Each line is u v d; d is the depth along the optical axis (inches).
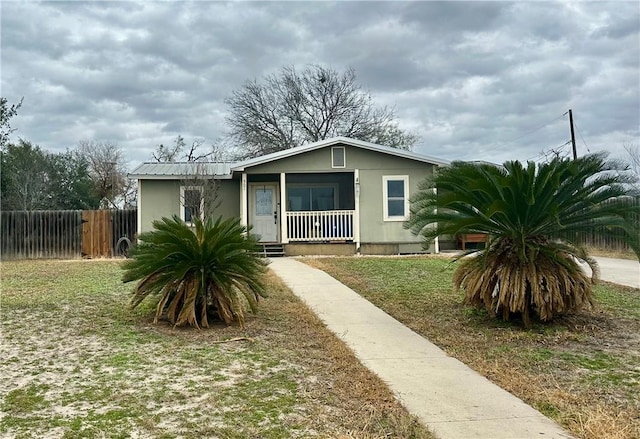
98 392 191.9
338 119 1476.4
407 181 717.3
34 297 386.9
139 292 305.4
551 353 253.1
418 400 189.2
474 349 259.9
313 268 547.5
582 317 322.7
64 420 166.2
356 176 712.4
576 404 186.2
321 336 280.7
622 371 225.1
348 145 711.1
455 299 386.0
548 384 207.6
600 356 248.2
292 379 209.6
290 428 161.9
